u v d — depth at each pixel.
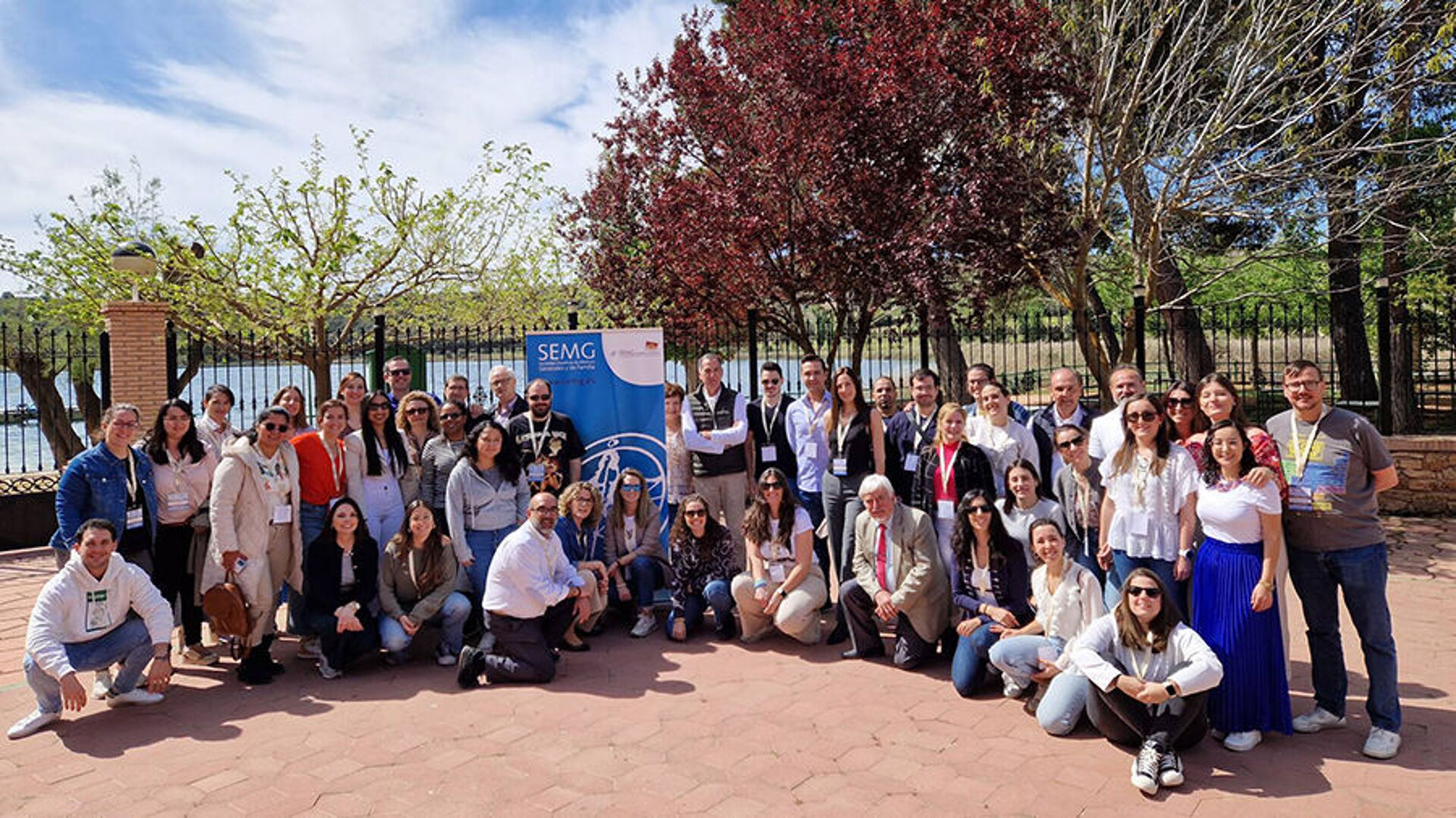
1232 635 4.22
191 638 5.92
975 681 5.00
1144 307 9.86
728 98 11.60
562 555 5.76
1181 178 10.37
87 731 4.73
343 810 3.79
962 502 5.36
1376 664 4.13
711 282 11.66
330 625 5.53
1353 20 9.95
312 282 10.88
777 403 7.14
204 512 5.99
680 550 6.36
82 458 5.40
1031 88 9.98
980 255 9.85
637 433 7.14
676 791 3.91
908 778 3.99
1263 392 13.71
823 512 6.86
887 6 10.66
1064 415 6.18
